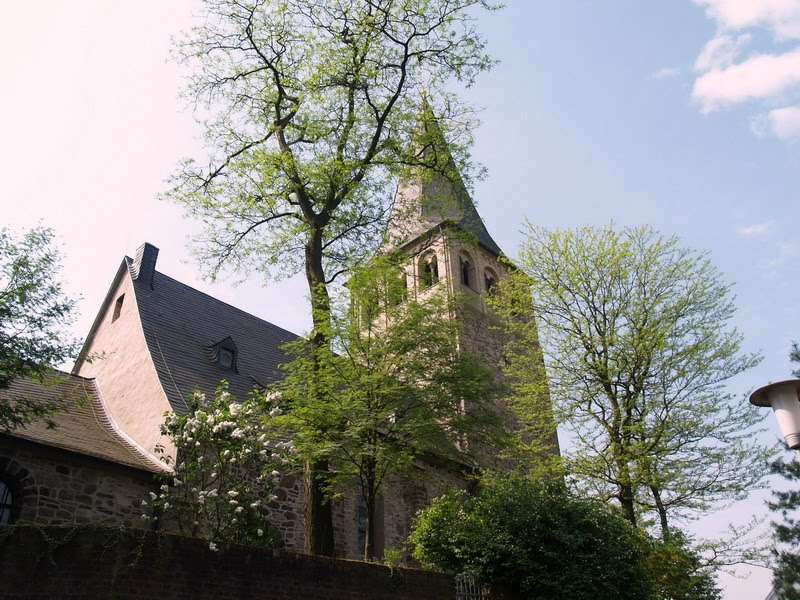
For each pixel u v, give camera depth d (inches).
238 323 893.2
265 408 498.6
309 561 347.9
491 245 1214.9
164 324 735.7
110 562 276.2
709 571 617.9
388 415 464.1
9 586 266.7
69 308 440.1
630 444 649.6
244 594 313.7
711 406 654.5
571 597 462.6
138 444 604.1
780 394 276.8
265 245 588.7
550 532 491.5
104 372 727.1
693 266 709.9
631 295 706.2
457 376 496.4
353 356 495.8
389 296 518.9
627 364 674.2
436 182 660.1
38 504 466.3
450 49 587.5
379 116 587.8
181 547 300.5
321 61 574.9
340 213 590.6
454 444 513.3
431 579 414.9
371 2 563.8
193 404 477.4
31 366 425.7
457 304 546.9
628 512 626.5
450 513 538.6
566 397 697.0
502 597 476.4
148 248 808.9
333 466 543.2
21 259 427.8
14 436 462.6
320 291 523.8
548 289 735.1
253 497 442.0
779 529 720.3
